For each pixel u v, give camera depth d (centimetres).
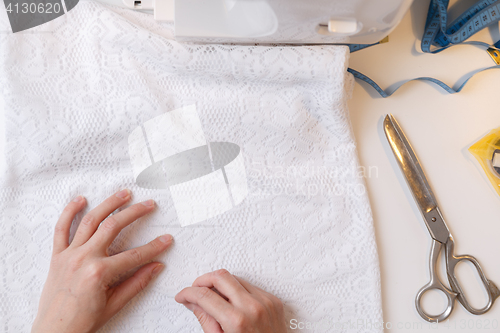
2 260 51
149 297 51
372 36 44
